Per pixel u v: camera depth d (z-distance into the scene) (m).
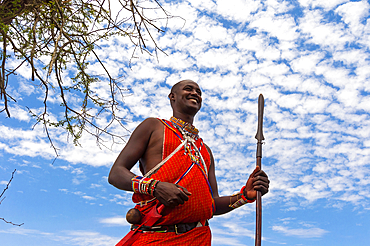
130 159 2.58
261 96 2.84
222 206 2.84
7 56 3.25
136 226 2.42
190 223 2.46
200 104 3.03
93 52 3.89
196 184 2.52
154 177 2.48
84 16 3.74
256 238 2.36
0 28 3.08
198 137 2.91
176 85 3.10
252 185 2.68
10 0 3.40
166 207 2.35
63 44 3.58
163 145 2.63
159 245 2.31
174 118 2.85
